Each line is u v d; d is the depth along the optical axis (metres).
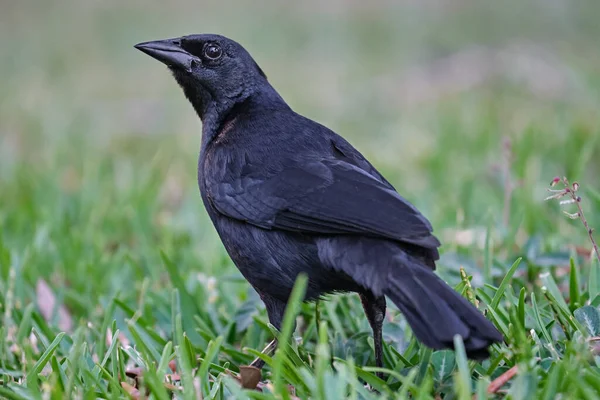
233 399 7.19
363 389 6.64
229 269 11.34
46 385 7.00
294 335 8.93
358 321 9.23
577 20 28.44
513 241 10.82
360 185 7.80
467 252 11.23
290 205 7.97
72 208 14.55
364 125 20.30
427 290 6.82
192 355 7.93
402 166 16.58
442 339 6.50
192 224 13.62
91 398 7.05
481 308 8.91
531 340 7.73
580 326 7.67
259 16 34.91
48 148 19.23
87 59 29.73
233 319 9.48
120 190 15.23
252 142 8.70
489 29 28.75
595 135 15.60
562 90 20.97
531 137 15.69
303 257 8.00
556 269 10.20
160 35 31.84
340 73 25.55
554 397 6.58
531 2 30.17
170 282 10.98
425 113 20.17
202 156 9.43
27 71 28.42
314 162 8.23
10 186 16.38
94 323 9.88
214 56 9.51
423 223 7.21
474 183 14.49
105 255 12.13
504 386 7.19
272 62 27.95
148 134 20.78
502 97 21.00
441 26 30.03
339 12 34.72
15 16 36.59
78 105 23.89
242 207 8.31
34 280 11.27
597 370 7.02
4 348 8.98
